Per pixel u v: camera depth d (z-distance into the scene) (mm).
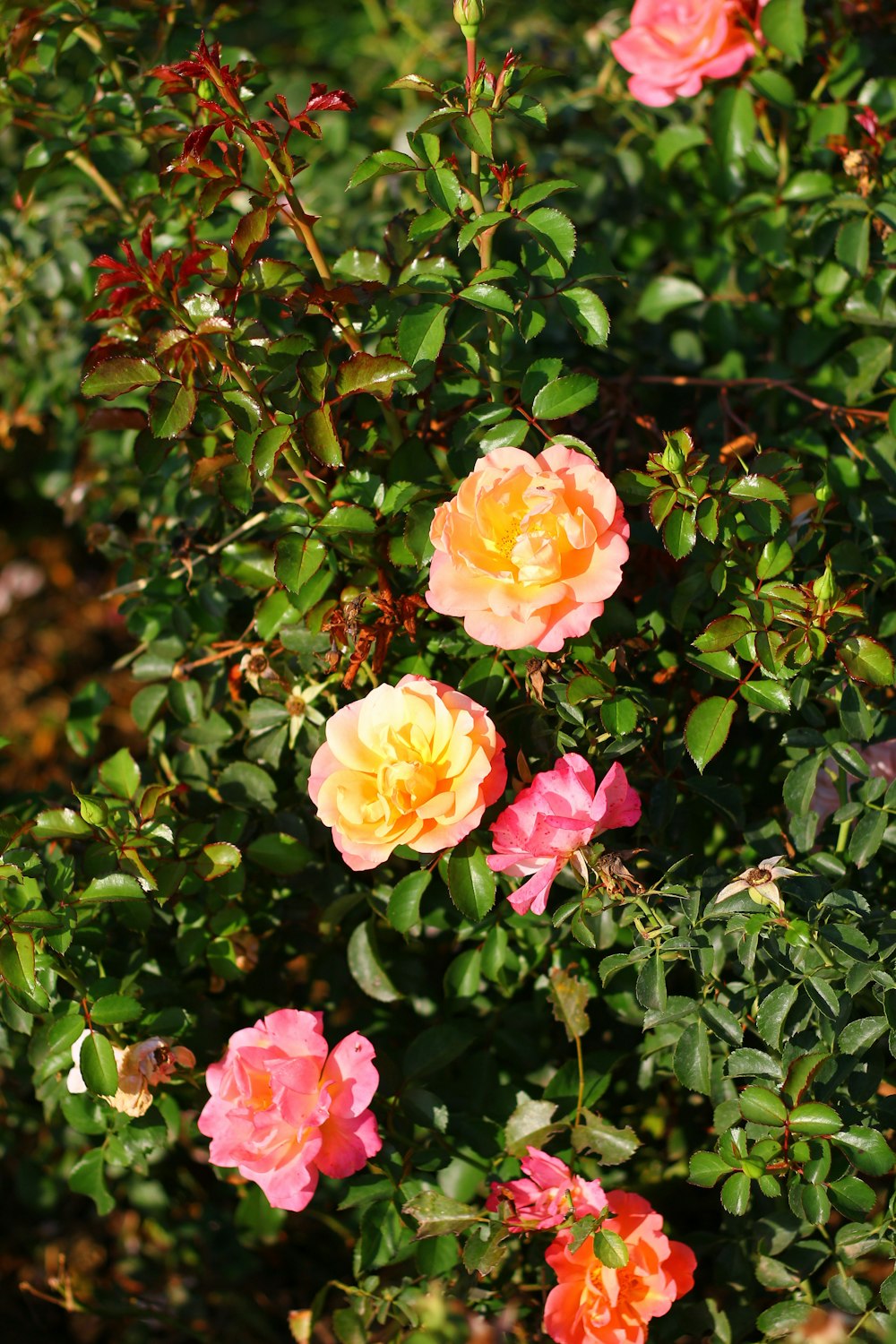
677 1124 1098
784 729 1071
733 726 1098
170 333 989
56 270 1265
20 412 1353
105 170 1170
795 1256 1022
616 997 1058
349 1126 993
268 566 1075
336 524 1022
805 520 1044
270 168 1000
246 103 1118
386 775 960
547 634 962
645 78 1131
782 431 1174
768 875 970
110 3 1146
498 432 1016
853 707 1018
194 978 1117
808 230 1158
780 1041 1000
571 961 1063
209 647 1114
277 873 1053
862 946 976
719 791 1030
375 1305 1048
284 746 1087
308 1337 1062
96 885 1010
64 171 1288
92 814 1021
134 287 1015
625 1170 1077
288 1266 1202
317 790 982
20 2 1109
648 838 1056
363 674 1049
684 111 1249
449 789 960
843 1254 1006
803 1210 972
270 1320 1188
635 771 1049
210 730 1097
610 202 1251
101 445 1349
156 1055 1012
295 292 1019
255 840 1065
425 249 1053
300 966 1164
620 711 997
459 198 1017
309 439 991
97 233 1224
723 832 1082
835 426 1112
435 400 1056
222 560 1080
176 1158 1186
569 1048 1102
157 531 1170
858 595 1044
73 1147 1197
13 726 1889
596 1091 1042
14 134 1456
